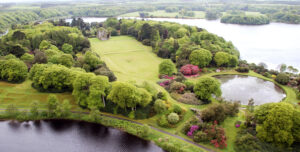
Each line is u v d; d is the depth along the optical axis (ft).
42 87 240.32
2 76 252.42
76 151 171.01
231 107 193.77
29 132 190.49
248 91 259.60
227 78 299.99
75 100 225.76
